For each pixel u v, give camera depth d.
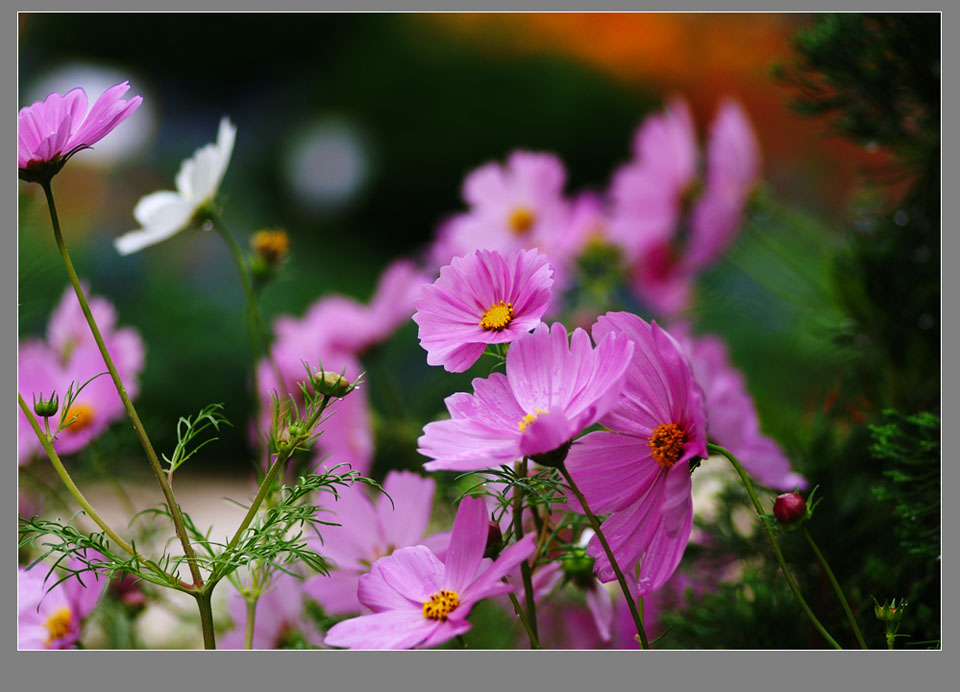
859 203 1.83
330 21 8.27
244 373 4.82
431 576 1.45
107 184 6.27
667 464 1.44
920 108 1.74
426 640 1.42
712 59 6.10
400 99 8.05
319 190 7.75
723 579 1.69
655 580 1.43
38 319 2.03
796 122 4.98
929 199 1.73
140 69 7.58
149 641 1.79
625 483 1.45
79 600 1.57
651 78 7.25
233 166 7.63
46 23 6.84
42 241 2.25
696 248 2.08
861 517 1.66
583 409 1.42
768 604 1.62
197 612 1.73
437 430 1.44
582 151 7.77
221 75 8.14
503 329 1.45
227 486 4.12
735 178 1.98
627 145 7.63
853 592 1.61
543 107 7.79
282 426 1.50
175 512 1.46
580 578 1.55
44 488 1.71
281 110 8.08
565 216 2.29
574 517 1.52
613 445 1.45
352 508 1.56
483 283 1.46
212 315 5.20
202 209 1.67
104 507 2.19
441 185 7.92
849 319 1.78
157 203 1.67
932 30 1.70
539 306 1.45
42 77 6.53
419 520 1.57
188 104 7.85
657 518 1.44
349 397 1.78
